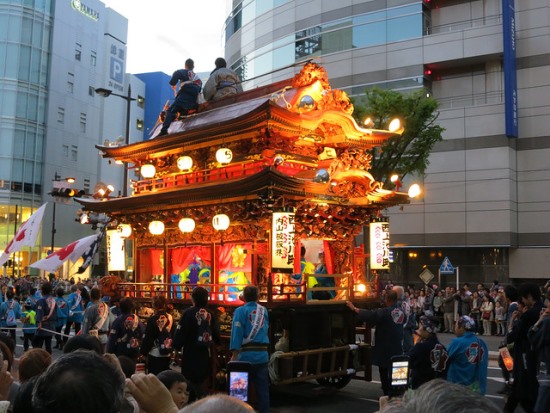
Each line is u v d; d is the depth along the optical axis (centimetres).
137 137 6412
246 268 1155
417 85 3438
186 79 1489
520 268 3225
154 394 273
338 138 1230
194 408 158
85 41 5572
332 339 1152
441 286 3338
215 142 1255
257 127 1125
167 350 959
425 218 3409
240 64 4366
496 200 3238
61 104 5238
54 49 5166
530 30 3284
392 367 642
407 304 1173
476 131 3316
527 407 817
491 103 3316
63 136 5247
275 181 1001
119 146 1474
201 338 891
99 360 205
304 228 1183
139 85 6512
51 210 5025
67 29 5331
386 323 1012
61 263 1622
